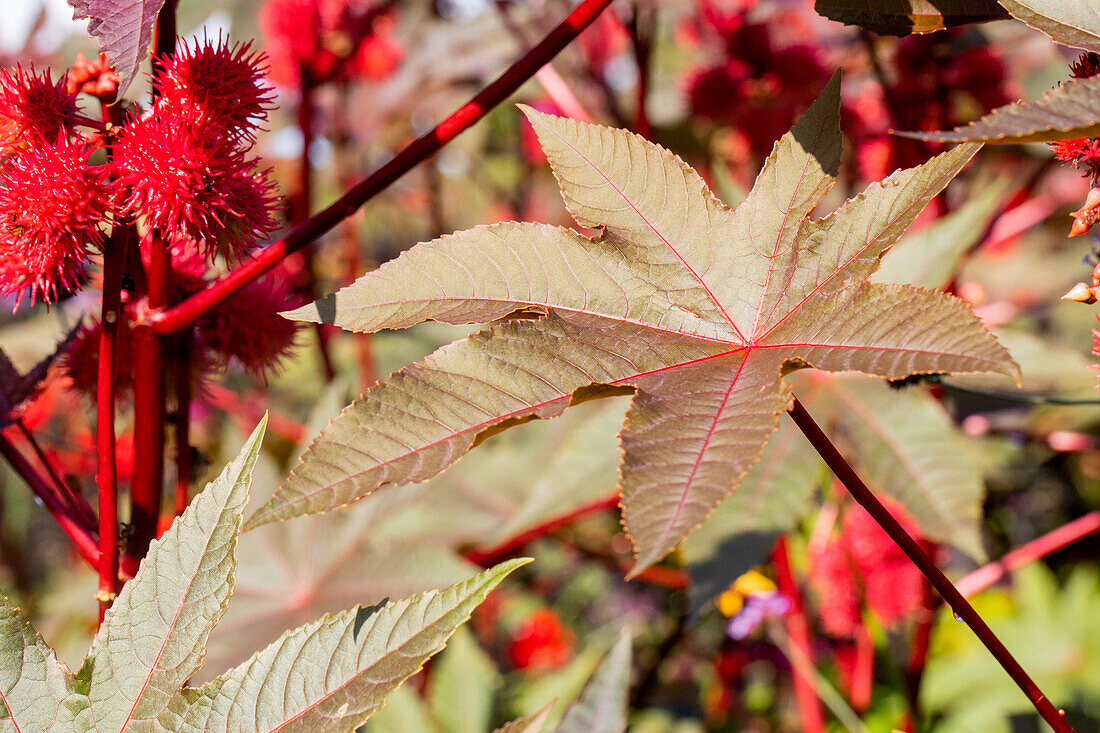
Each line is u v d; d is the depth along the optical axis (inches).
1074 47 22.7
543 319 23.1
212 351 27.2
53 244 24.0
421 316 23.4
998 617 40.6
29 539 61.7
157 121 24.2
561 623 52.9
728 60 37.6
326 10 40.0
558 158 23.7
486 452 34.2
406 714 31.7
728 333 23.4
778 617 35.7
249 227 24.7
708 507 21.1
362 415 22.4
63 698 22.8
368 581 29.8
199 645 22.6
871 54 33.6
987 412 33.1
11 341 44.3
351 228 47.2
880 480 28.4
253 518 22.2
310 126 39.8
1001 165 40.6
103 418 24.3
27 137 24.1
